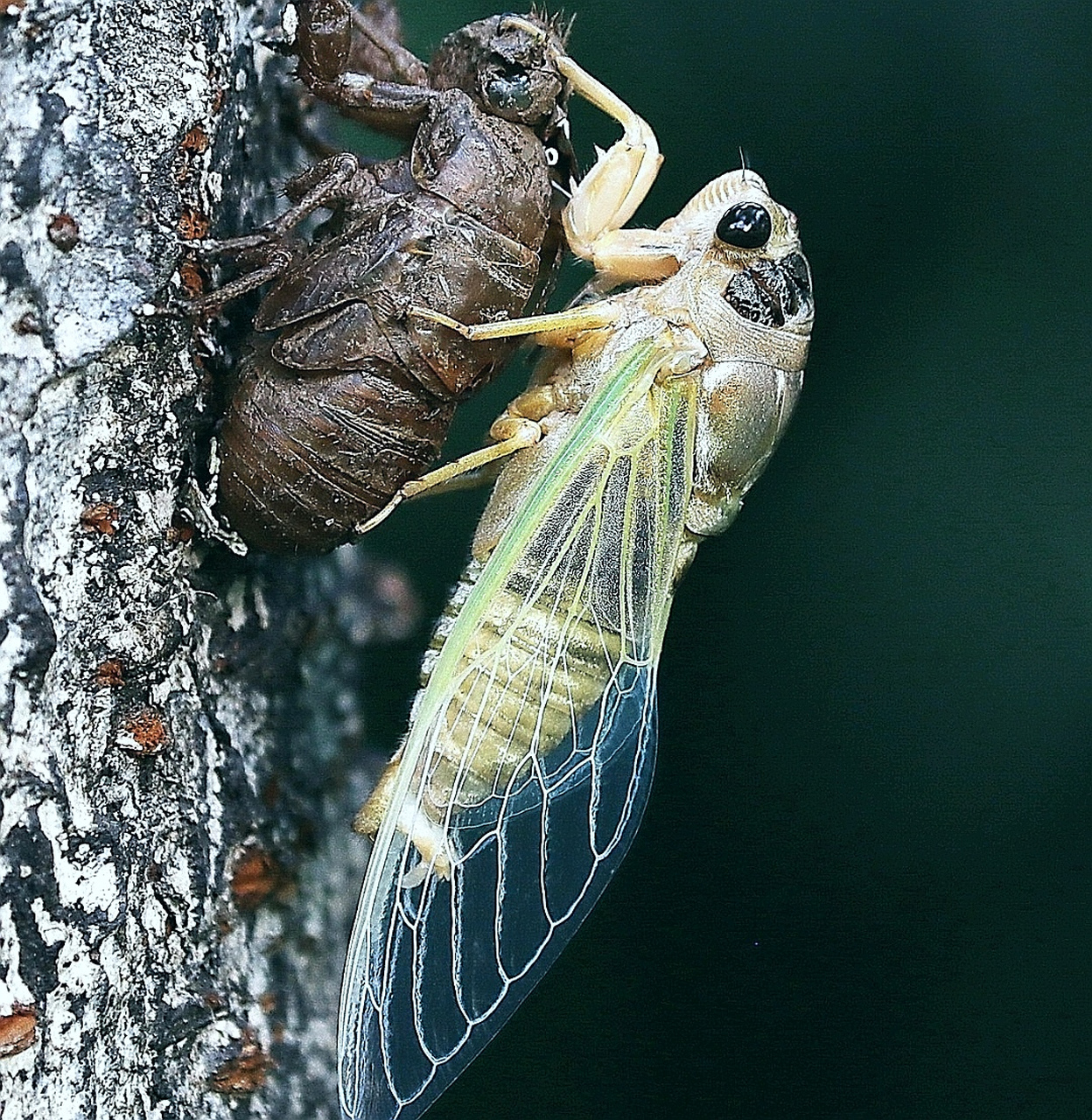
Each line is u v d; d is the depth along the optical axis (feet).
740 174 0.97
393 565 0.97
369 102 0.93
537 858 0.94
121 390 0.89
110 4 0.88
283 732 0.94
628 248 0.97
